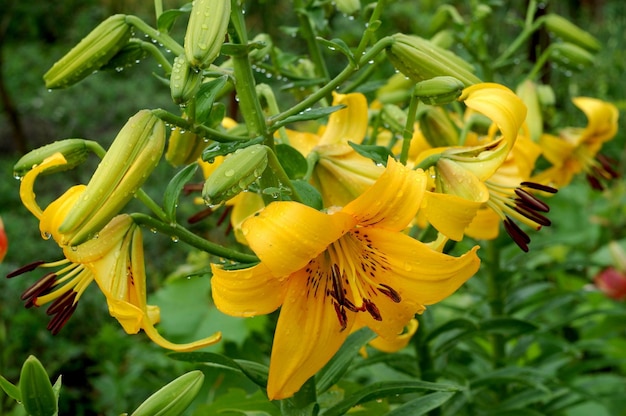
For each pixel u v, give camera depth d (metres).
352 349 0.56
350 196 0.54
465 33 0.79
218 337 0.46
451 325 0.65
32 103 1.81
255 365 0.52
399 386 0.52
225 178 0.44
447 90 0.49
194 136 0.55
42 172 0.49
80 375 1.15
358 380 0.92
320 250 0.43
